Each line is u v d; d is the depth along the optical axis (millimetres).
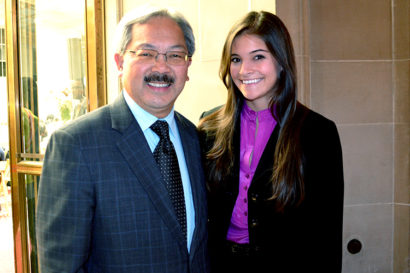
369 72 2627
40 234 1160
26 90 2844
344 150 2639
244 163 1488
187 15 2367
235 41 1473
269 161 1431
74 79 2666
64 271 1120
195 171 1407
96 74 2475
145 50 1249
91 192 1152
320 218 1413
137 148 1226
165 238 1213
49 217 1142
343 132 2625
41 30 2746
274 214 1403
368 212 2695
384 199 2711
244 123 1542
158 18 1276
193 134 1511
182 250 1241
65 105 2715
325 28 2549
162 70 1244
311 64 2541
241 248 1458
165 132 1315
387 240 2721
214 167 1523
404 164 2662
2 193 5965
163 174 1266
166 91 1265
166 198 1221
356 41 2594
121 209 1173
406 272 2684
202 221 1362
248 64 1443
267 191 1414
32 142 2854
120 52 1304
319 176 1398
